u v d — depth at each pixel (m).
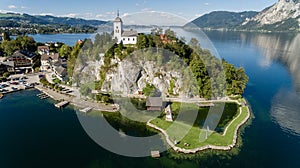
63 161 49.06
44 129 63.31
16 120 68.81
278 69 134.50
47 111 75.50
